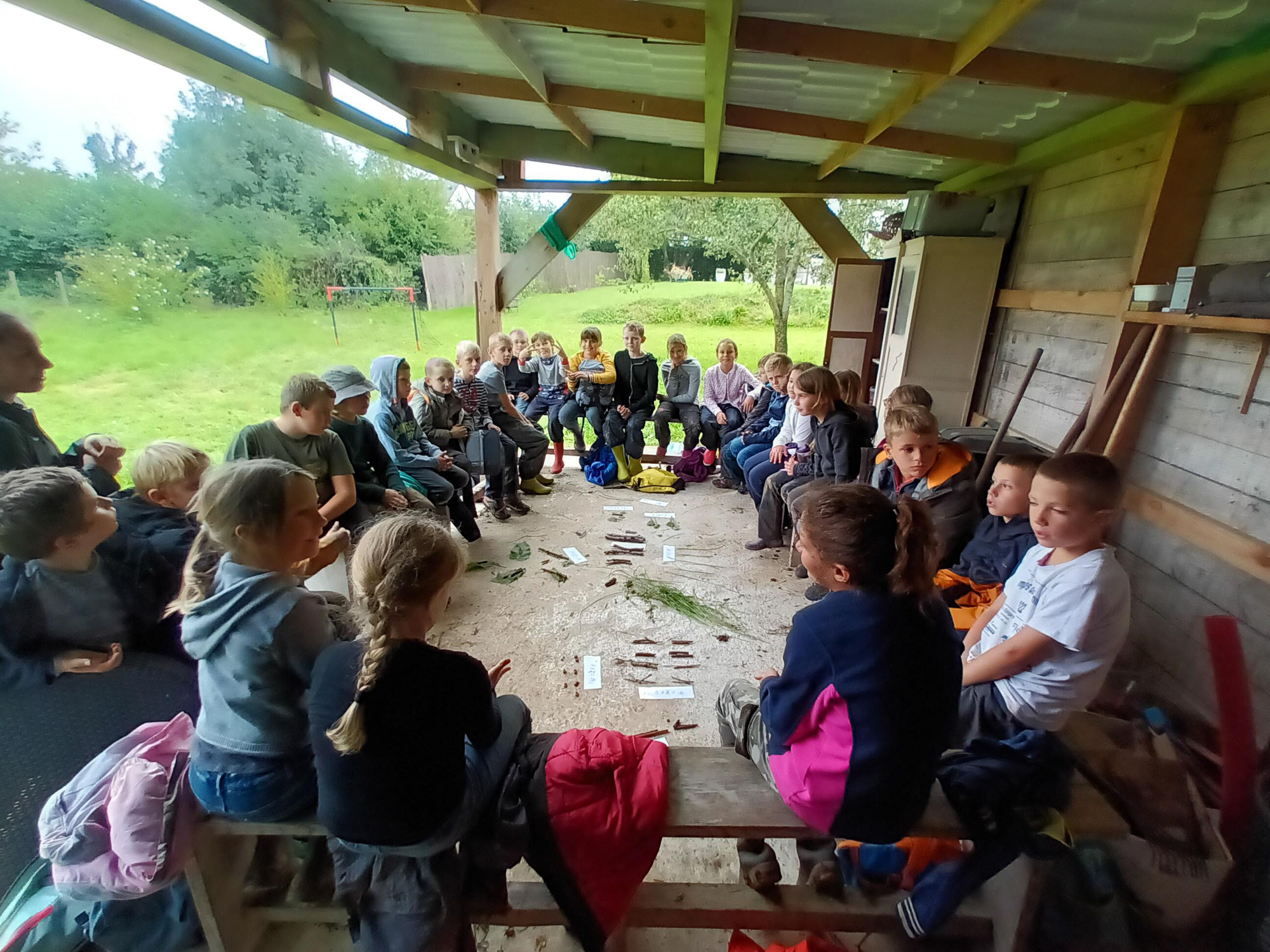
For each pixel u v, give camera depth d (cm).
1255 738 152
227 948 147
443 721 117
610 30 222
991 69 231
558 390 536
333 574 279
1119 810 147
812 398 337
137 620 172
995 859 132
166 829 130
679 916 150
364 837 117
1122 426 261
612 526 423
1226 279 207
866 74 272
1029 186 387
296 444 266
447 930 129
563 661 273
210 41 211
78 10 172
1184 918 139
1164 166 244
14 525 143
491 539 399
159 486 195
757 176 504
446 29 293
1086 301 310
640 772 144
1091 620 139
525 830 136
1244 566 203
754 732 155
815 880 152
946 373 429
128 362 353
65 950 144
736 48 234
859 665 119
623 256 1043
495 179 520
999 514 226
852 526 120
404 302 631
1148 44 212
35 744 155
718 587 339
